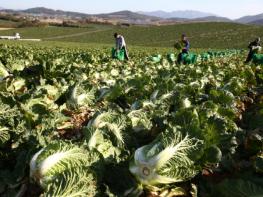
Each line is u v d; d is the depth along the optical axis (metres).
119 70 5.14
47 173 1.23
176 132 1.34
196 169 1.35
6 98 2.18
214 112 2.09
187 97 2.80
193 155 1.34
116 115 1.80
